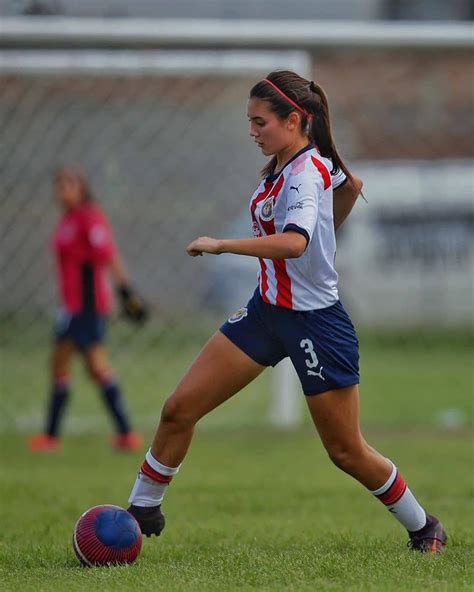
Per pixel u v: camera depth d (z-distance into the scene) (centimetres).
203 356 1678
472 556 1712
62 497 2588
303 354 1631
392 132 6288
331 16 7919
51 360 3497
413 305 6594
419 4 8144
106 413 4344
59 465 3178
